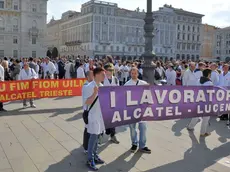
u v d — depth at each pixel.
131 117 6.08
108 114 5.75
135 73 6.34
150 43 12.30
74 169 5.36
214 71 10.48
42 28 63.12
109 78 7.47
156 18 94.00
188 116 6.89
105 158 5.96
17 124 8.62
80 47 88.75
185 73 10.52
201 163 5.78
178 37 101.94
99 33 83.19
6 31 60.22
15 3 60.66
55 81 12.09
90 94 5.31
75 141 7.04
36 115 9.91
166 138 7.46
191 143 7.08
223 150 6.58
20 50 61.75
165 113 6.55
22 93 11.27
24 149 6.42
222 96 7.27
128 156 6.09
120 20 86.69
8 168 5.37
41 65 20.31
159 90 6.39
